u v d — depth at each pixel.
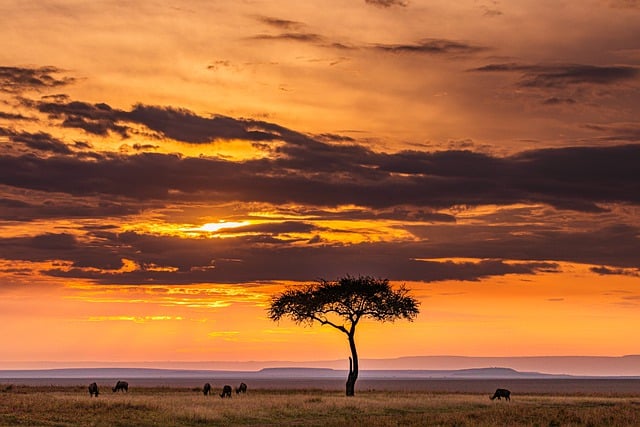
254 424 51.59
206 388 81.50
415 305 89.75
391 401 69.12
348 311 88.06
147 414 52.47
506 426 49.78
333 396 80.56
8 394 69.75
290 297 89.44
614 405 73.69
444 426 50.28
